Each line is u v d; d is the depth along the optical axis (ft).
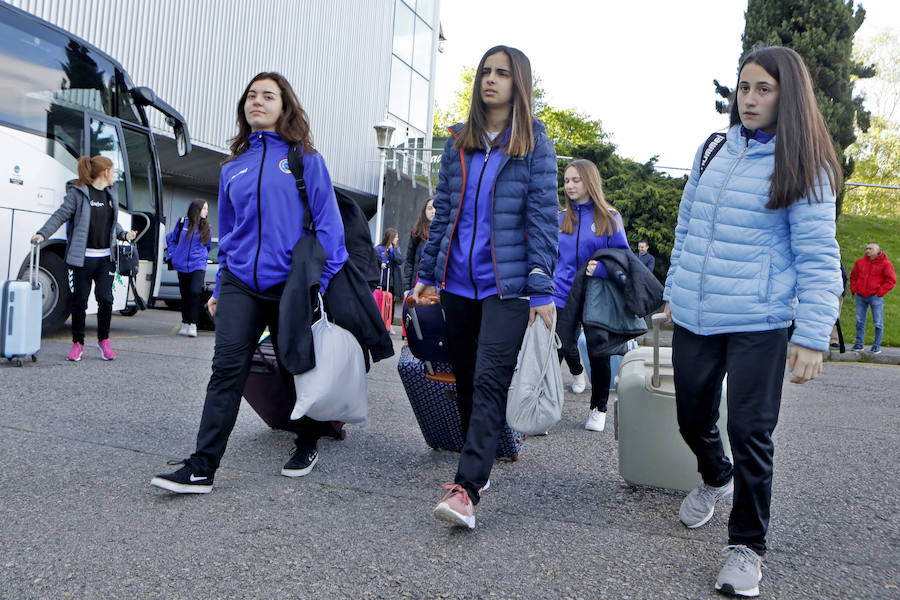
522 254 10.07
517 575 8.25
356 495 10.89
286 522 9.52
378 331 11.56
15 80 25.95
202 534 8.93
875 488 13.11
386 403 18.93
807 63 56.70
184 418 15.15
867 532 10.60
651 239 59.72
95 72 29.30
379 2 84.69
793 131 8.14
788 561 9.24
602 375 16.72
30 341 20.30
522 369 10.18
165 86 56.18
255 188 10.82
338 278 11.30
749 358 8.45
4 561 7.86
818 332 7.86
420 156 74.13
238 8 63.16
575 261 17.31
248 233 10.89
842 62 56.70
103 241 22.24
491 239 10.09
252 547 8.61
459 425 13.16
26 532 8.68
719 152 9.09
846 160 58.18
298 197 10.92
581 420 18.28
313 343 10.75
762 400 8.33
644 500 11.54
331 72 76.79
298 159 10.92
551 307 10.11
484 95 10.06
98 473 11.11
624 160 65.62
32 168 26.27
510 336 9.98
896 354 45.27
